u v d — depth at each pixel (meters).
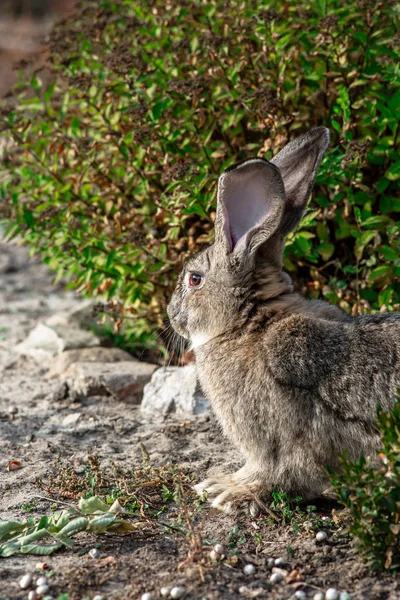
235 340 7.88
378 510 6.38
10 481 8.53
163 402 10.48
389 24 9.99
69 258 11.49
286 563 6.80
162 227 11.07
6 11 28.53
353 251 10.52
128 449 9.41
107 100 10.77
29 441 9.63
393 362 7.23
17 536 7.23
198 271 8.21
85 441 9.64
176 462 8.99
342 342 7.46
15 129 11.25
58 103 11.92
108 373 11.11
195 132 10.20
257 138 10.59
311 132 8.16
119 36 11.34
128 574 6.63
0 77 24.28
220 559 6.84
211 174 10.26
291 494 7.86
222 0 10.48
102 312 11.54
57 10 27.81
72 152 11.11
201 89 9.85
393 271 9.81
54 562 6.86
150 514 7.70
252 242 7.69
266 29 9.73
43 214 10.81
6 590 6.45
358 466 6.42
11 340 13.35
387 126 10.13
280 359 7.50
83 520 7.18
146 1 11.13
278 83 9.82
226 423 7.93
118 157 10.95
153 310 11.43
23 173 11.34
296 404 7.41
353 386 7.26
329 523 7.45
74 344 12.34
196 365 8.30
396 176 9.66
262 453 7.77
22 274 16.80
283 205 7.48
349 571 6.63
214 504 7.86
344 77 9.87
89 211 11.33
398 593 6.30
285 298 8.01
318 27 9.58
